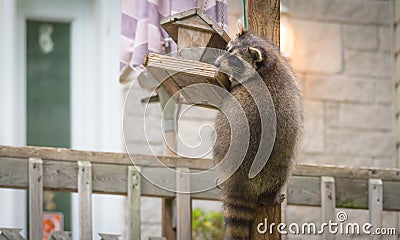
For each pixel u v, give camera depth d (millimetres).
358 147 8727
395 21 8836
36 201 5984
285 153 5363
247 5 5688
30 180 5996
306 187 6539
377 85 8867
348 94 8789
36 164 6020
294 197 6508
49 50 8891
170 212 6711
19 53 8781
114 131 8469
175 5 6113
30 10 8867
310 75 8734
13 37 8492
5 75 8422
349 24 8891
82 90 8867
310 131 8633
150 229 8164
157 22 6211
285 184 5430
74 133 8812
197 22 5426
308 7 8812
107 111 8547
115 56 8570
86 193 6090
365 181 6664
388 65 8922
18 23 8805
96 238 8320
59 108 8836
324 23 8836
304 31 8773
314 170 6574
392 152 8797
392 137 8828
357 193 6629
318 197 6543
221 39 5480
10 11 8500
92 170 6199
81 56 8922
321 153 8633
